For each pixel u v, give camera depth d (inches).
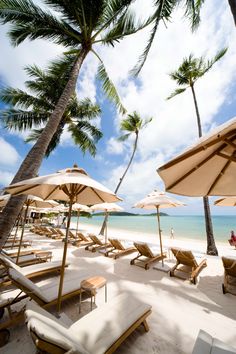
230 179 78.5
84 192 160.4
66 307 136.4
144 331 110.1
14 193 135.6
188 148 40.9
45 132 219.0
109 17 291.4
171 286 178.7
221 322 121.3
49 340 46.2
